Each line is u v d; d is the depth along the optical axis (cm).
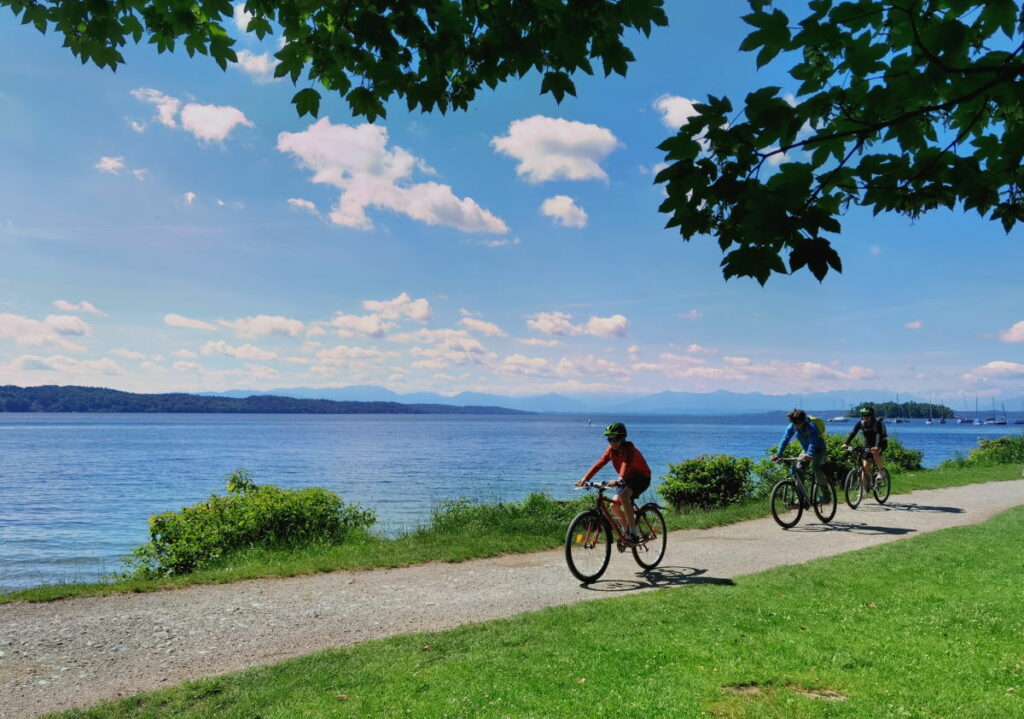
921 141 247
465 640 580
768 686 466
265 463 5575
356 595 789
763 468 1809
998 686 462
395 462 5656
